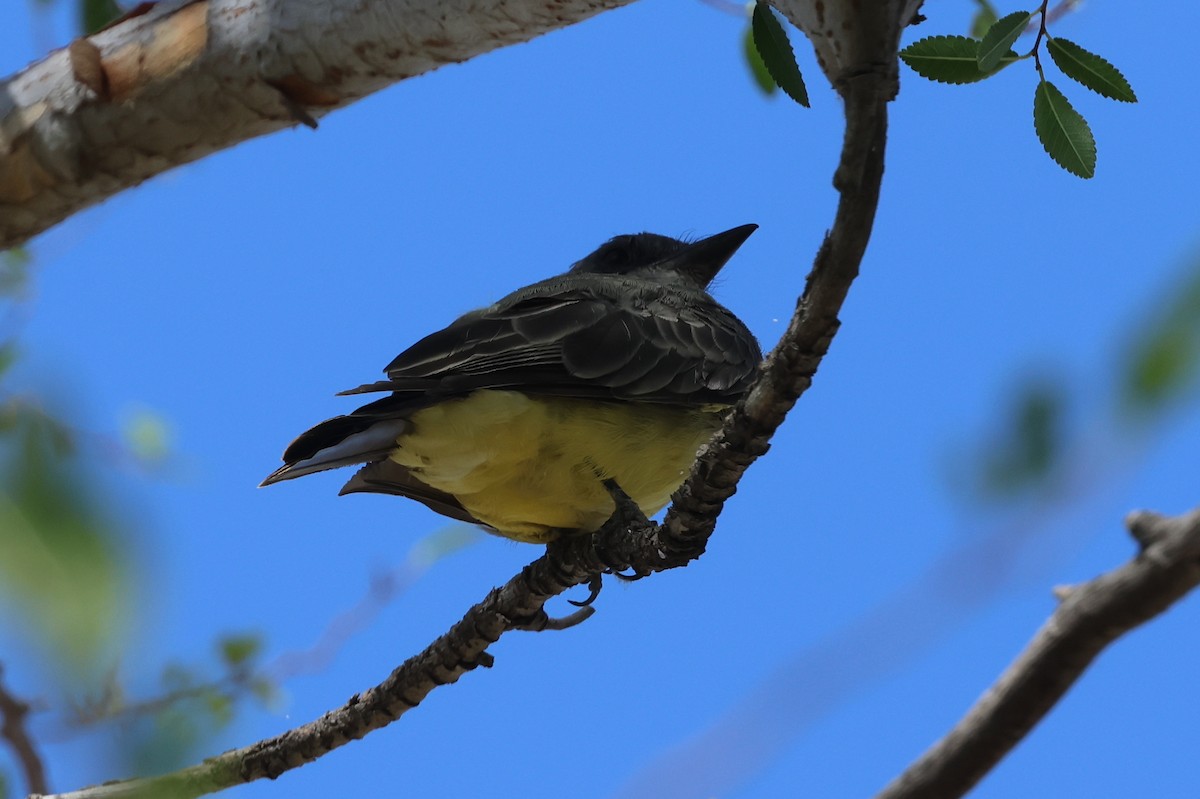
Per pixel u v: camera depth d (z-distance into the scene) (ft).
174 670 27.89
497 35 25.17
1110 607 11.93
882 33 16.75
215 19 26.63
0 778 27.53
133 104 27.17
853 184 18.07
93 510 17.69
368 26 25.52
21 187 28.17
